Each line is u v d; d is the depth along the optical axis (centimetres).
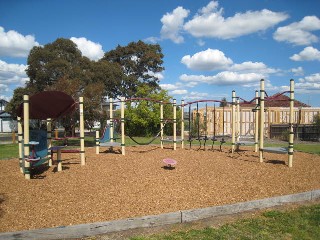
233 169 884
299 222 477
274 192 644
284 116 2592
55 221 470
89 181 717
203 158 1094
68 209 524
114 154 1180
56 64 2323
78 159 1040
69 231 417
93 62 2958
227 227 456
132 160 1023
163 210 522
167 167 905
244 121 2473
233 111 1241
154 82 4372
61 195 605
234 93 1238
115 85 3388
